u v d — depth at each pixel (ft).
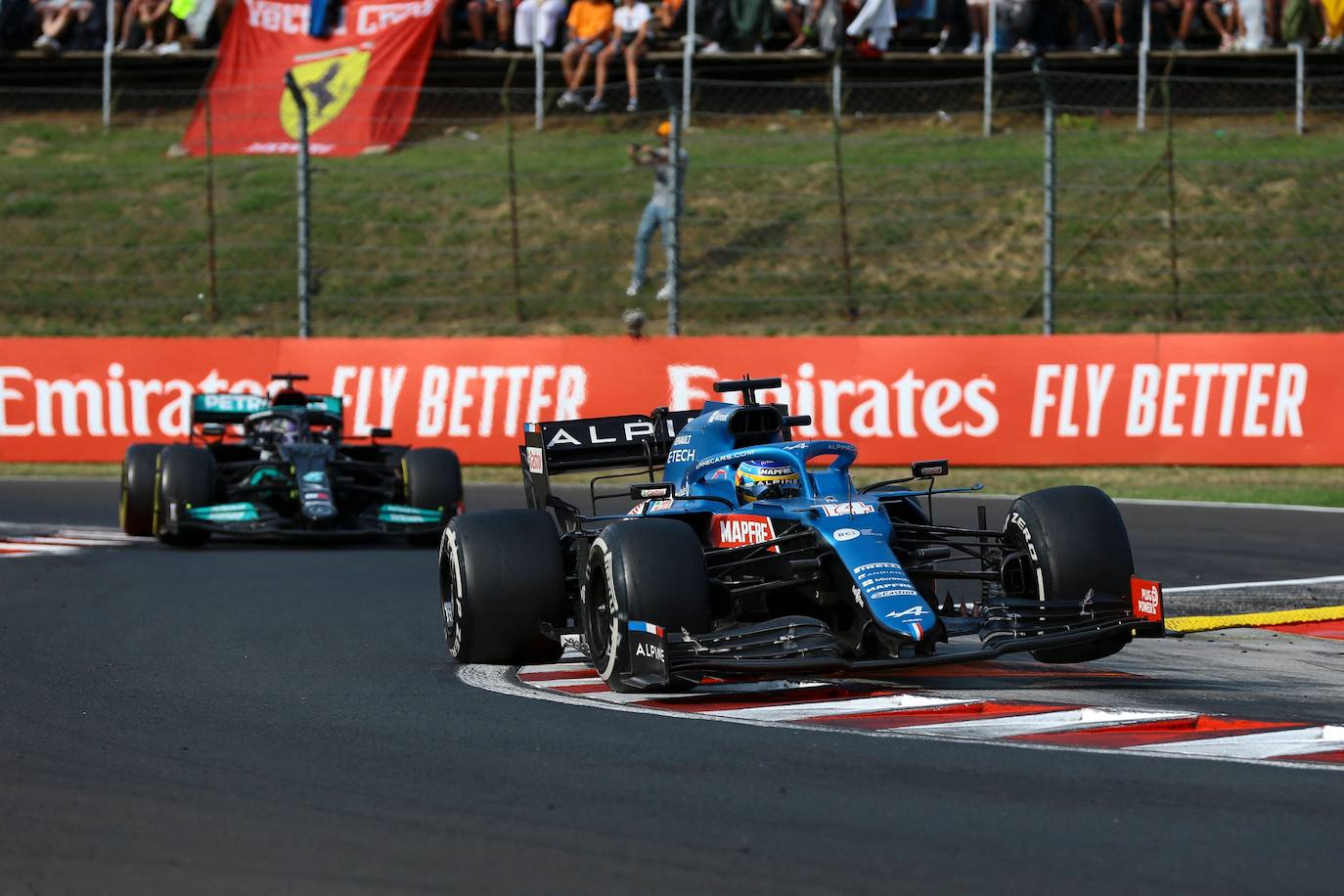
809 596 81.71
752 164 281.74
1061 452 189.16
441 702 76.38
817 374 194.59
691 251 261.85
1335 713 72.64
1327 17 288.92
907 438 192.65
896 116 305.12
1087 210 257.96
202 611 109.29
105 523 166.09
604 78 302.45
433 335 249.96
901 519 89.56
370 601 114.62
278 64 302.66
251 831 53.52
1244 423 184.34
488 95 314.76
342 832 53.26
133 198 294.25
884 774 60.18
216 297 263.90
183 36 325.21
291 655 91.61
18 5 330.54
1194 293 236.63
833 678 82.12
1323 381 182.19
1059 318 234.99
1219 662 88.17
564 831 52.90
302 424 157.79
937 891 46.44
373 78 301.02
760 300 248.32
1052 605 77.20
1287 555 135.74
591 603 81.20
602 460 104.99
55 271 273.95
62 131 326.44
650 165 243.19
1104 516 79.82
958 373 191.52
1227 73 295.07
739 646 73.41
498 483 195.00
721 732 68.33
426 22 301.02
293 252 273.54
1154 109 295.07
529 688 80.94
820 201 259.39
